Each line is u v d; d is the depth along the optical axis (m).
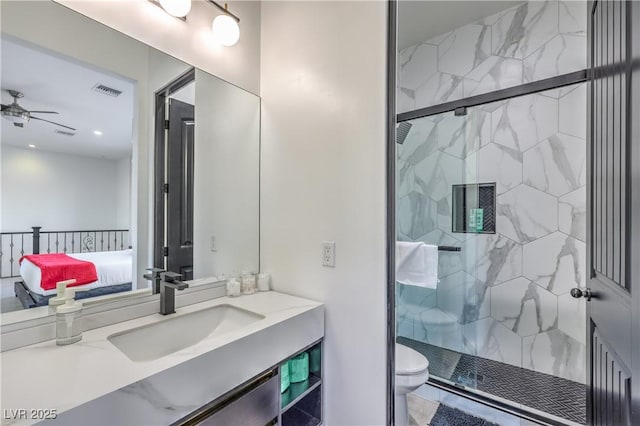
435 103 1.43
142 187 1.21
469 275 1.67
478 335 1.71
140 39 1.15
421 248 1.42
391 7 1.22
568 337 1.59
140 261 1.18
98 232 1.07
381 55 1.20
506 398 1.48
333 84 1.32
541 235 1.66
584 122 1.56
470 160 1.63
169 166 1.28
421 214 1.40
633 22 0.63
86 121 1.04
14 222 0.89
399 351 1.28
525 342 1.67
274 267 1.52
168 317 1.12
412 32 1.36
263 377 1.03
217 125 1.44
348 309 1.26
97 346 0.85
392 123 1.21
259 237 1.59
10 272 0.86
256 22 1.59
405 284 1.33
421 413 1.38
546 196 1.66
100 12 1.04
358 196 1.25
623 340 0.72
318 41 1.38
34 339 0.86
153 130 1.23
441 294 1.52
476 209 1.70
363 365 1.22
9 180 0.88
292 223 1.45
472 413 1.43
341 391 1.28
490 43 1.63
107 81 1.08
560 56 1.58
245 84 1.53
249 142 1.56
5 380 0.65
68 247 0.99
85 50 1.02
